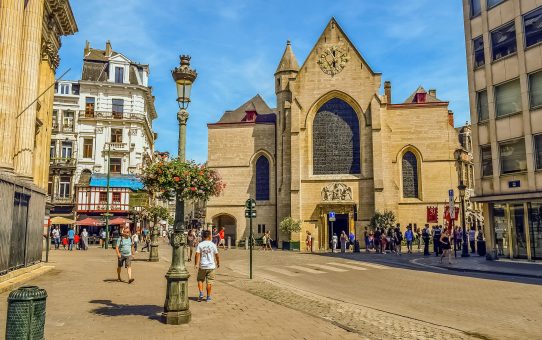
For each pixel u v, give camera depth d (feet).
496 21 83.35
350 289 48.55
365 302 40.45
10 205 47.09
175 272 29.66
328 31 142.72
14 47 56.54
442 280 54.95
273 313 33.55
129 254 50.39
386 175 134.00
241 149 154.61
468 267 69.51
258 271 66.64
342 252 110.93
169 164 32.04
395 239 103.86
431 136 142.10
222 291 45.70
